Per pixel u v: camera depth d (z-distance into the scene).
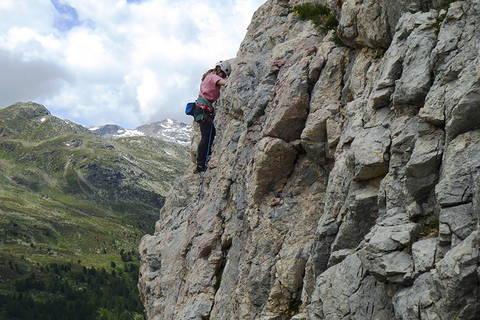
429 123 10.05
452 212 8.60
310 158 16.34
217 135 25.05
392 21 13.65
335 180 12.91
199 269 20.89
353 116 13.88
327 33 17.94
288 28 22.77
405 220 9.88
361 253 10.03
